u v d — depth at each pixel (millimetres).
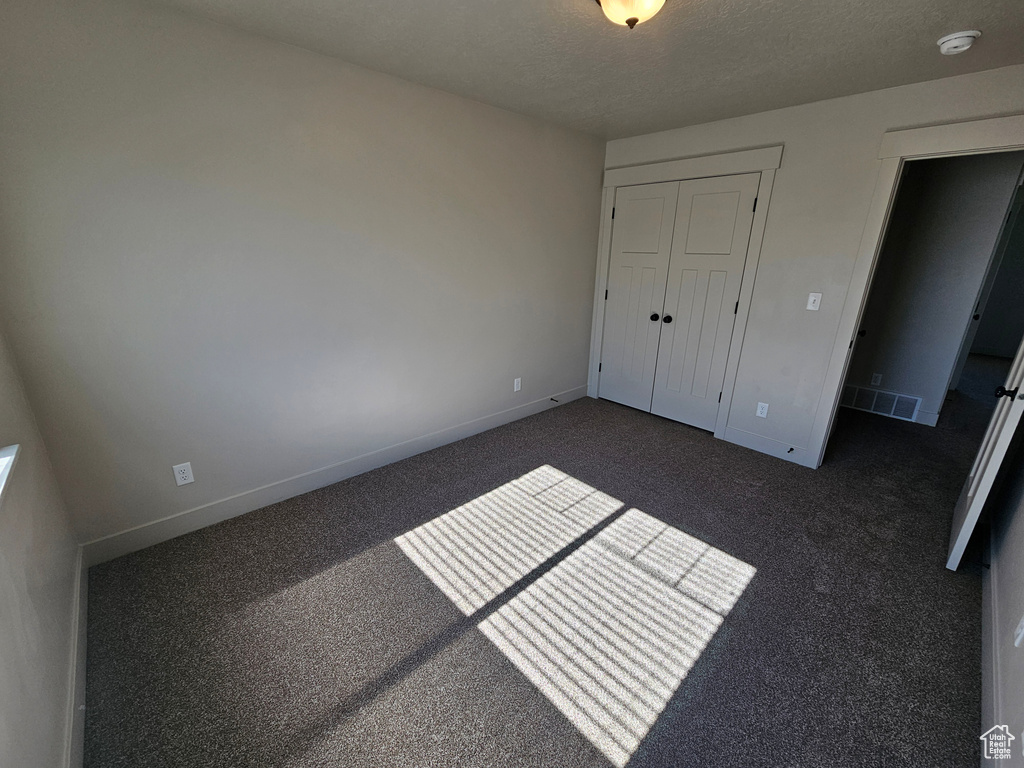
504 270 3172
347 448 2672
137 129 1685
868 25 1612
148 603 1749
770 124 2689
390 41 1863
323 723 1330
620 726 1333
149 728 1308
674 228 3295
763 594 1851
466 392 3221
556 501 2510
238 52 1833
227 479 2246
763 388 3045
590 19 1626
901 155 2258
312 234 2219
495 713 1365
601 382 4160
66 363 1701
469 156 2734
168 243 1832
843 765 1234
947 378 3549
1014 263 5789
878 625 1697
